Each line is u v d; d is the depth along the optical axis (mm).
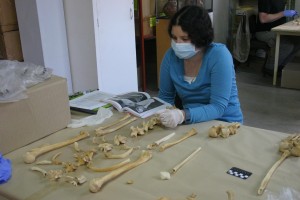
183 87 1612
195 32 1439
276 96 3643
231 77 1512
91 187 920
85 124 1384
